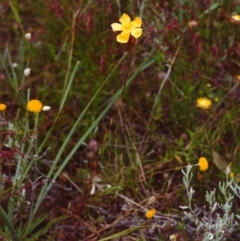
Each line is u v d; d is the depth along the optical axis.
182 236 0.79
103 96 0.92
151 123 0.91
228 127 0.88
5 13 1.03
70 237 0.82
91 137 0.87
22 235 0.79
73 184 0.85
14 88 0.93
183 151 0.87
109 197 0.85
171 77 0.93
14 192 0.78
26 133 0.82
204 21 0.93
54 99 0.92
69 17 0.96
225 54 0.90
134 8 0.91
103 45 0.92
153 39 0.94
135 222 0.83
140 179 0.86
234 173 0.82
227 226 0.76
